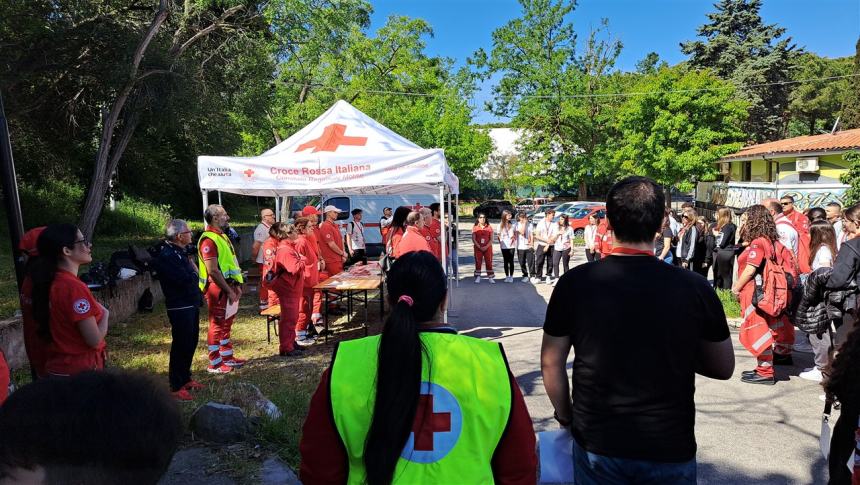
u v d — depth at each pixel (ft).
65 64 46.98
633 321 6.99
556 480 8.26
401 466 5.42
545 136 118.42
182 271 18.44
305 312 27.07
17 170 66.59
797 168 76.28
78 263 12.55
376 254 63.46
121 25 49.19
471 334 29.14
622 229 7.40
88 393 2.96
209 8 57.93
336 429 5.58
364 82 91.81
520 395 5.95
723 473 13.62
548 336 7.77
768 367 19.92
